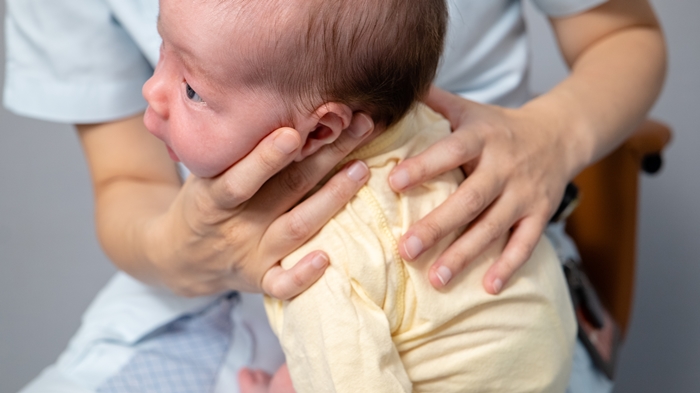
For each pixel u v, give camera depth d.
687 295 1.43
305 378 0.53
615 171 0.96
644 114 0.77
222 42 0.45
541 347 0.60
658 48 0.81
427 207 0.56
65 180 1.38
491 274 0.57
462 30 0.72
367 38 0.46
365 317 0.51
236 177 0.50
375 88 0.49
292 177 0.53
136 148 0.83
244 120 0.48
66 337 1.48
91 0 0.76
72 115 0.79
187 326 0.81
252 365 0.77
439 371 0.55
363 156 0.55
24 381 1.48
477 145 0.57
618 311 1.00
